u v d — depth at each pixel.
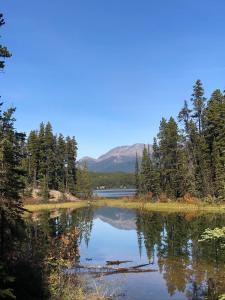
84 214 75.06
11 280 12.48
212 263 29.34
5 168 20.88
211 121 86.25
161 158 102.38
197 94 94.44
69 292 19.28
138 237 44.88
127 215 72.69
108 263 30.55
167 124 100.38
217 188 78.25
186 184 88.62
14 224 21.02
